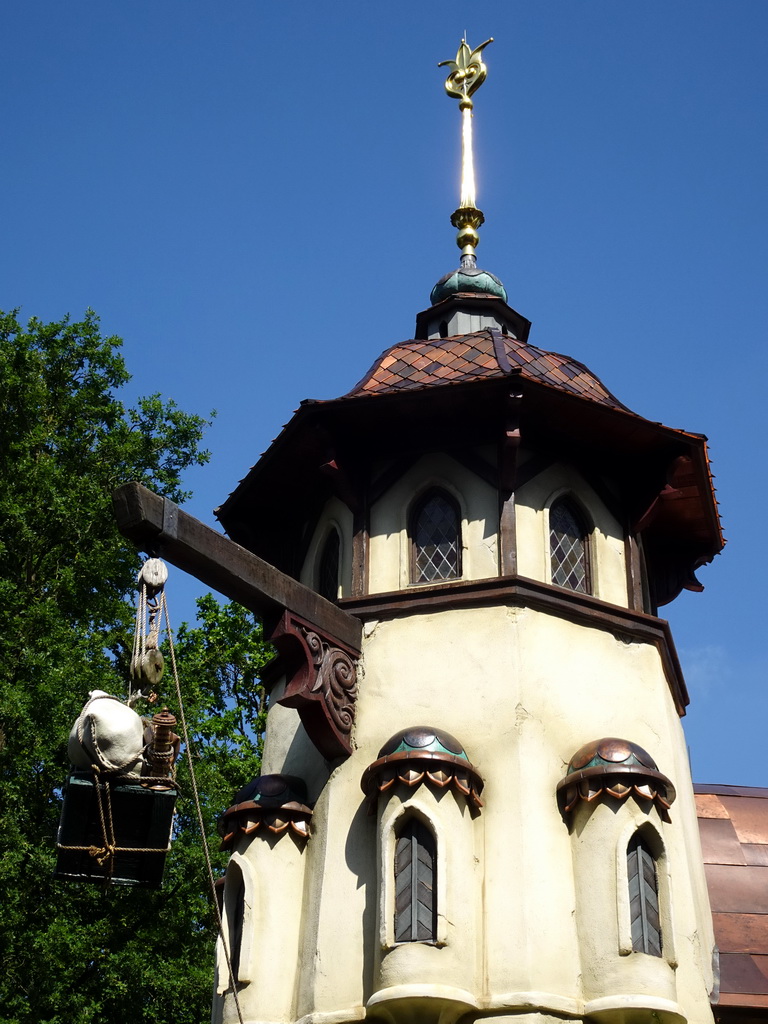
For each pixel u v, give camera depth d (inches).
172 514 534.0
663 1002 520.7
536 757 574.6
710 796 756.0
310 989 550.9
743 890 687.7
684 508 705.0
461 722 586.2
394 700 599.2
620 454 661.9
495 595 607.5
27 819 933.8
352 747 594.6
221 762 1109.1
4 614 978.1
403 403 637.9
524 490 639.8
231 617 1251.2
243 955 568.1
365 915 557.3
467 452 647.8
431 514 647.8
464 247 810.8
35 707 909.8
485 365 661.9
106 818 452.4
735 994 613.3
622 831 550.0
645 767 560.1
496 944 533.6
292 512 709.3
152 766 454.6
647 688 621.9
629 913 537.0
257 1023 554.3
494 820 560.7
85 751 450.9
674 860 583.5
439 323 772.0
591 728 595.5
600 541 652.7
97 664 1008.9
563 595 617.9
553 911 542.6
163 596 499.5
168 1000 924.6
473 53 875.4
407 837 549.6
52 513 1041.5
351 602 625.6
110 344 1170.6
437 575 633.0
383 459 662.5
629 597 648.4
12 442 1073.5
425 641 609.6
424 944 525.3
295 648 587.5
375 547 644.7
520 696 585.0
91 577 1055.0
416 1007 516.1
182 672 1138.0
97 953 903.1
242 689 1229.7
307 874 585.0
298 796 601.6
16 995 861.2
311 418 644.1
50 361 1154.0
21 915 881.5
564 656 606.2
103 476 1109.1
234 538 719.7
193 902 962.7
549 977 528.4
